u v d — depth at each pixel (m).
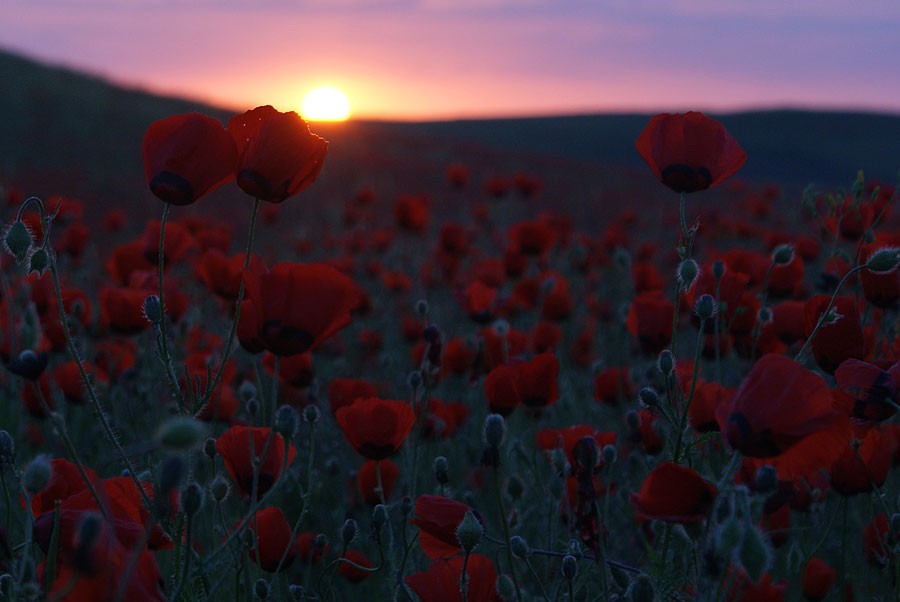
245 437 2.04
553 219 9.04
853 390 1.95
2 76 33.75
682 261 2.00
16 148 25.30
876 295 2.59
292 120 1.78
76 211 8.12
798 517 3.38
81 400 3.45
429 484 3.54
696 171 2.11
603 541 1.92
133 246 3.74
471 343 4.42
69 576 1.12
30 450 3.90
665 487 1.46
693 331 6.93
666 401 1.93
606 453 2.14
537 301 5.27
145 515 1.65
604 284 8.60
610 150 82.38
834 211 3.46
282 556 2.09
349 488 3.61
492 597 1.82
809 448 1.46
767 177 66.94
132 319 3.24
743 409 1.44
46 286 3.81
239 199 20.34
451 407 3.94
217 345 3.80
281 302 1.76
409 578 1.82
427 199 11.12
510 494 2.66
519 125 92.62
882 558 2.27
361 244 9.63
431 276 7.66
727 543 1.30
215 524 2.19
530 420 3.54
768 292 3.86
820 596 2.44
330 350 5.54
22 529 2.51
